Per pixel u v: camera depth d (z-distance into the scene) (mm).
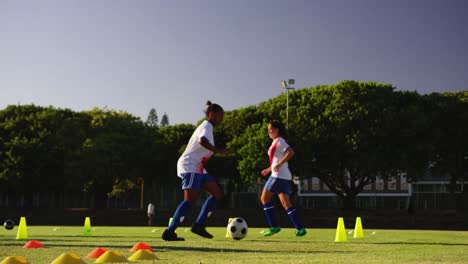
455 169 47188
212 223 39906
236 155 52094
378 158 43938
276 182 11453
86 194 66375
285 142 11367
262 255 7156
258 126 47688
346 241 11164
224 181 66125
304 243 10023
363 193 75438
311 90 49781
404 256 7105
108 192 63531
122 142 55312
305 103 47969
